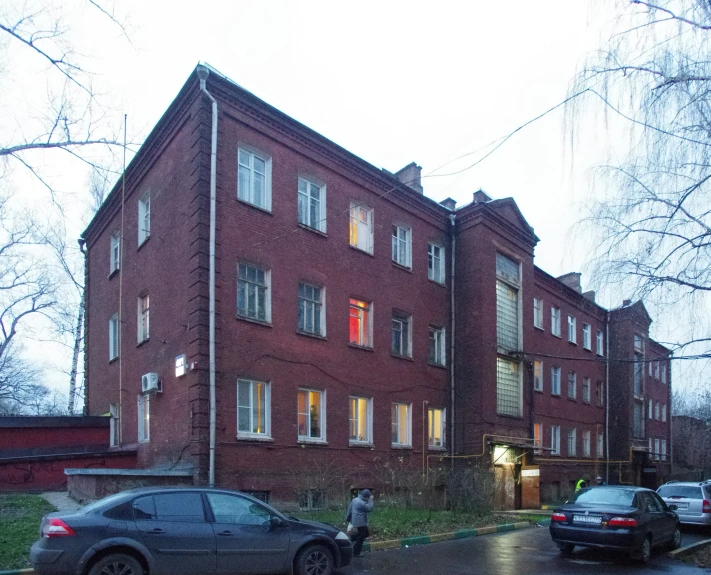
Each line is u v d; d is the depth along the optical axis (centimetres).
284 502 1648
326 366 1866
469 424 2308
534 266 3083
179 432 1571
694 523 1792
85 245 2606
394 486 1892
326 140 1967
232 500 940
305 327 1845
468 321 2388
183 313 1617
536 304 3158
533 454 2602
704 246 980
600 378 3750
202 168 1619
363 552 1257
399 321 2214
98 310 2392
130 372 1961
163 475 1451
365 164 2105
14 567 926
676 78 902
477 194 2480
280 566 934
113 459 1783
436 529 1550
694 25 876
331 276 1938
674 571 1166
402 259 2269
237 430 1590
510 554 1290
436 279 2414
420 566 1122
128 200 2103
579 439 3397
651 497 1408
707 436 4822
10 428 1906
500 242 2541
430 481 2000
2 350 3069
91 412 2369
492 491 2033
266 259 1739
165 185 1811
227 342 1598
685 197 968
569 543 1291
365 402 2011
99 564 806
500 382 2481
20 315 3083
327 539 991
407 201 2289
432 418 2283
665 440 4703
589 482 3178
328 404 1853
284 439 1697
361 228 2116
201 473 1480
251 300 1702
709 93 897
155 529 855
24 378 3728
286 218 1820
